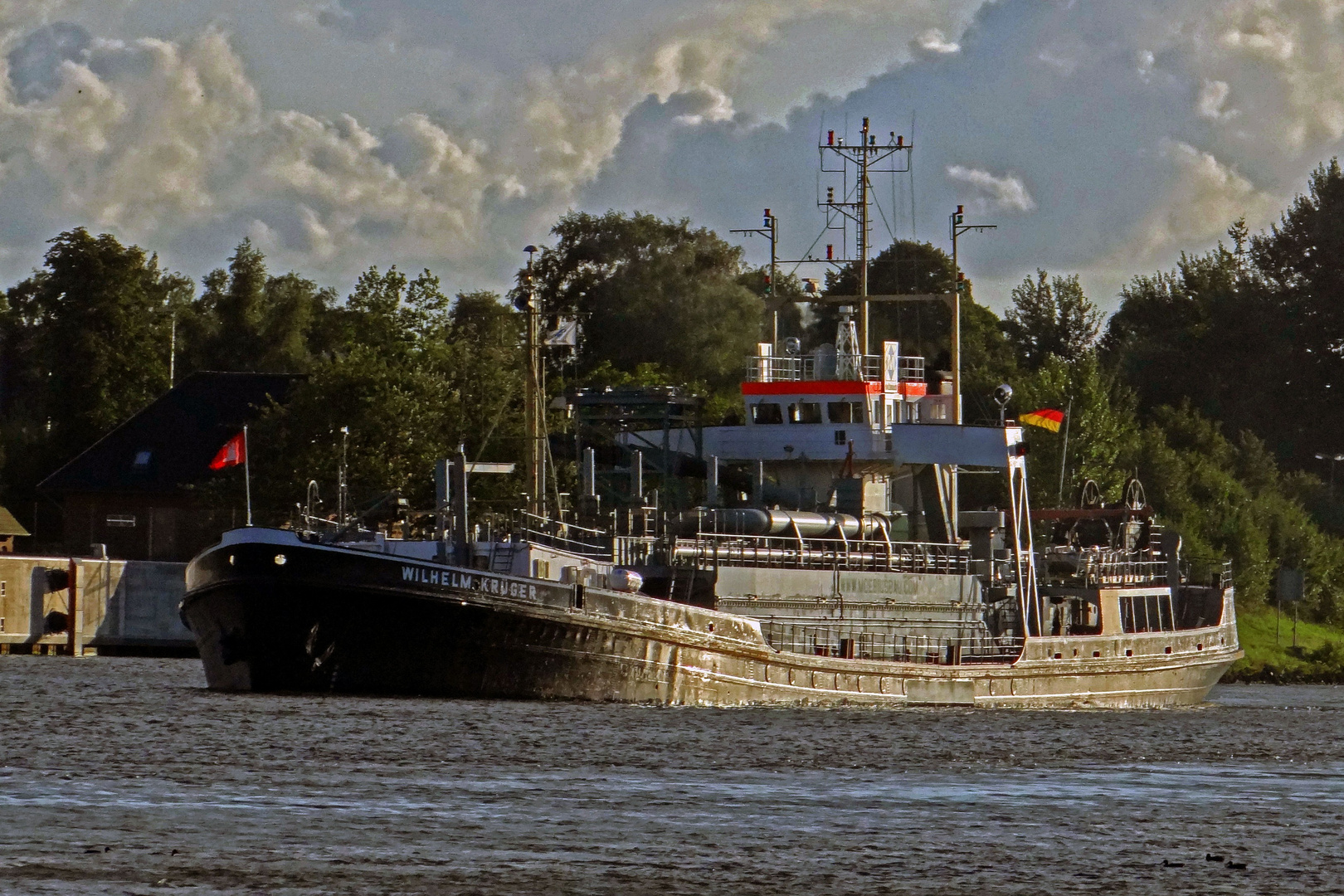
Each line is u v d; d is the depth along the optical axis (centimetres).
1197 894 10144
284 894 9531
